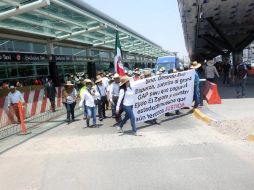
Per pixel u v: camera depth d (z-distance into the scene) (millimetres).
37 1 14836
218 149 8117
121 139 10250
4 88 18578
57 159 8492
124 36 37344
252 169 6480
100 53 43844
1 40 22406
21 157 9062
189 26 31875
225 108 13664
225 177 6137
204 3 21953
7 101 15898
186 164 7102
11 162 8617
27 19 19672
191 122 12188
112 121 14312
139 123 13000
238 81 17156
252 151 7742
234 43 44500
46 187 6441
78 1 20031
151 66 81375
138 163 7480
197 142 9016
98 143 9961
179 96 13938
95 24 25703
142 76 16875
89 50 38094
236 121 10727
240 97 17031
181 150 8297
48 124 15289
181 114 14172
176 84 13695
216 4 22766
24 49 25250
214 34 36750
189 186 5824
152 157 7875
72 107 15383
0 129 14656
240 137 9133
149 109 12602
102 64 44438
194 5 22000
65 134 12086
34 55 24625
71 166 7727
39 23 21047
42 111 19109
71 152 9117
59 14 20375
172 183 6035
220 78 35531
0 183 6953
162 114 13273
